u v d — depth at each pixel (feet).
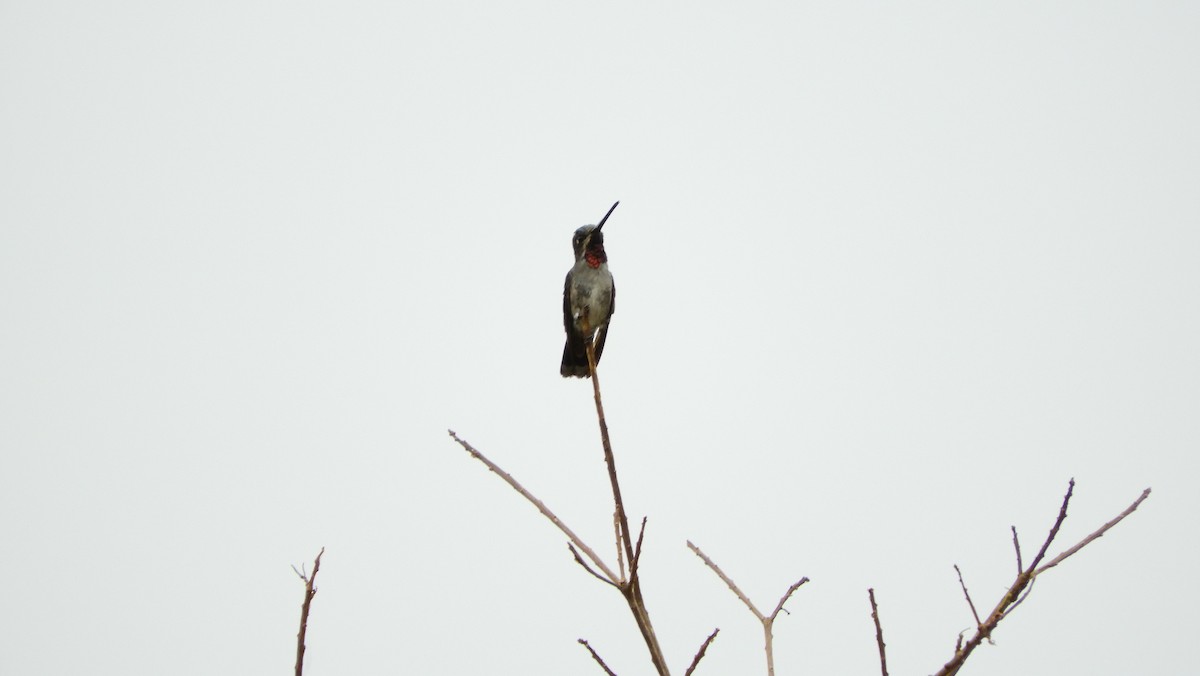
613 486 23.58
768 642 24.03
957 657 21.15
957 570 21.91
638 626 22.07
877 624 21.86
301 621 22.72
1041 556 21.33
